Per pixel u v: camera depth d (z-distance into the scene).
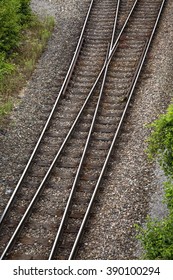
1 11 21.53
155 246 10.59
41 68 20.69
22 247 12.30
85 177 14.55
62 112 17.86
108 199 13.63
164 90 18.33
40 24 23.94
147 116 16.97
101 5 25.75
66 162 15.29
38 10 25.78
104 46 22.11
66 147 16.00
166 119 12.41
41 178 14.71
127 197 13.55
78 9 25.67
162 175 14.03
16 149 16.08
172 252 10.27
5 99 18.48
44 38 22.75
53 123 17.27
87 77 19.98
